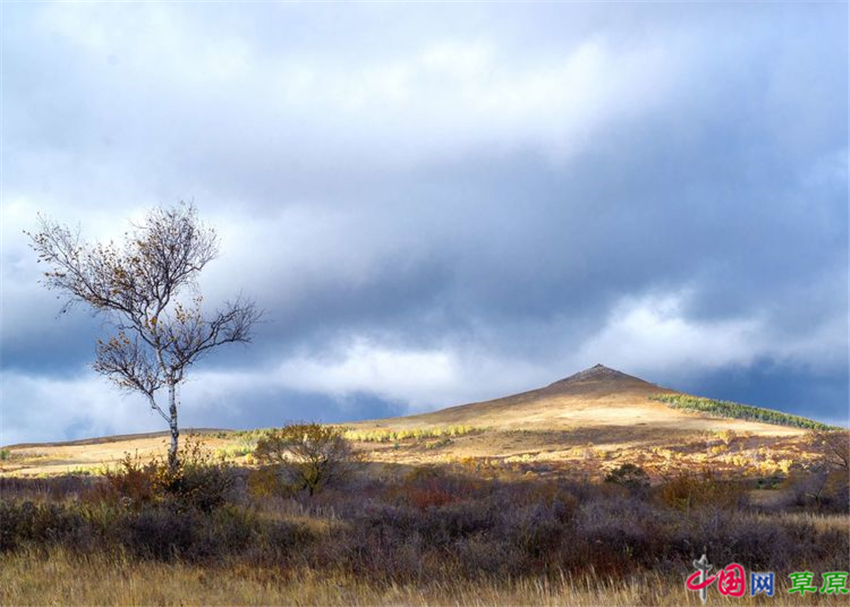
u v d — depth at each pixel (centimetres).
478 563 1231
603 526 1373
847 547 1272
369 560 1262
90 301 2023
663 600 969
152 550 1406
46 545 1354
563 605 967
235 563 1336
